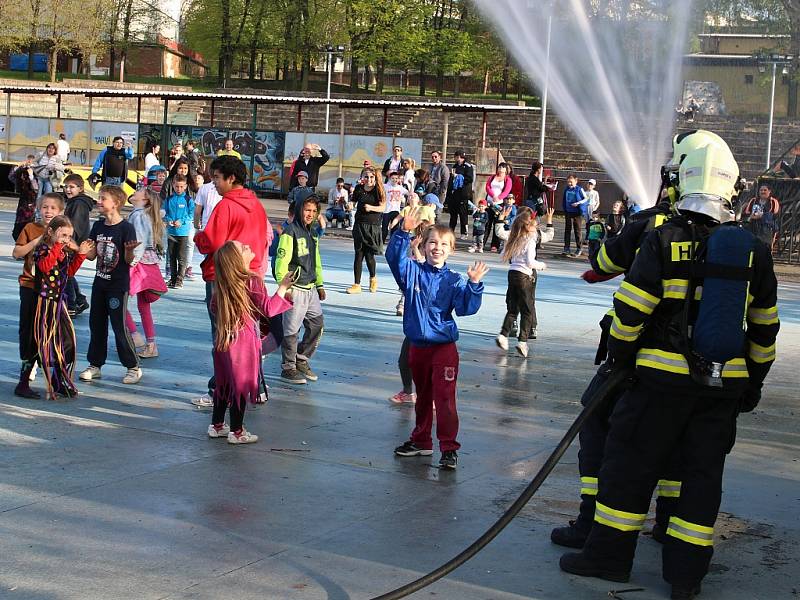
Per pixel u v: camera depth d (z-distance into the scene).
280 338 8.20
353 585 4.65
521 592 4.68
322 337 11.15
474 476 6.48
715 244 4.65
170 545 5.04
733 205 4.91
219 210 7.74
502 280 17.23
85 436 6.96
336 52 47.72
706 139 4.95
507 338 11.05
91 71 65.94
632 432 4.79
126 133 32.94
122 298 8.53
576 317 13.66
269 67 64.69
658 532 5.47
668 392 4.68
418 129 45.22
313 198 8.81
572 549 5.27
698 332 4.63
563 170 40.25
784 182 25.09
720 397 4.69
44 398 7.99
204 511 5.55
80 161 33.12
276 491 5.96
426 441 6.87
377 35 56.88
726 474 6.78
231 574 4.71
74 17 55.31
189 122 49.03
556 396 8.91
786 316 15.19
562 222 32.41
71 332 8.02
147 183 15.50
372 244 14.62
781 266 23.31
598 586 4.80
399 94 59.75
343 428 7.50
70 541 5.04
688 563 4.67
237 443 6.93
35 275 7.85
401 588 4.32
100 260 8.51
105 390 8.35
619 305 4.70
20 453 6.50
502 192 22.34
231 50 59.50
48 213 8.01
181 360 9.62
